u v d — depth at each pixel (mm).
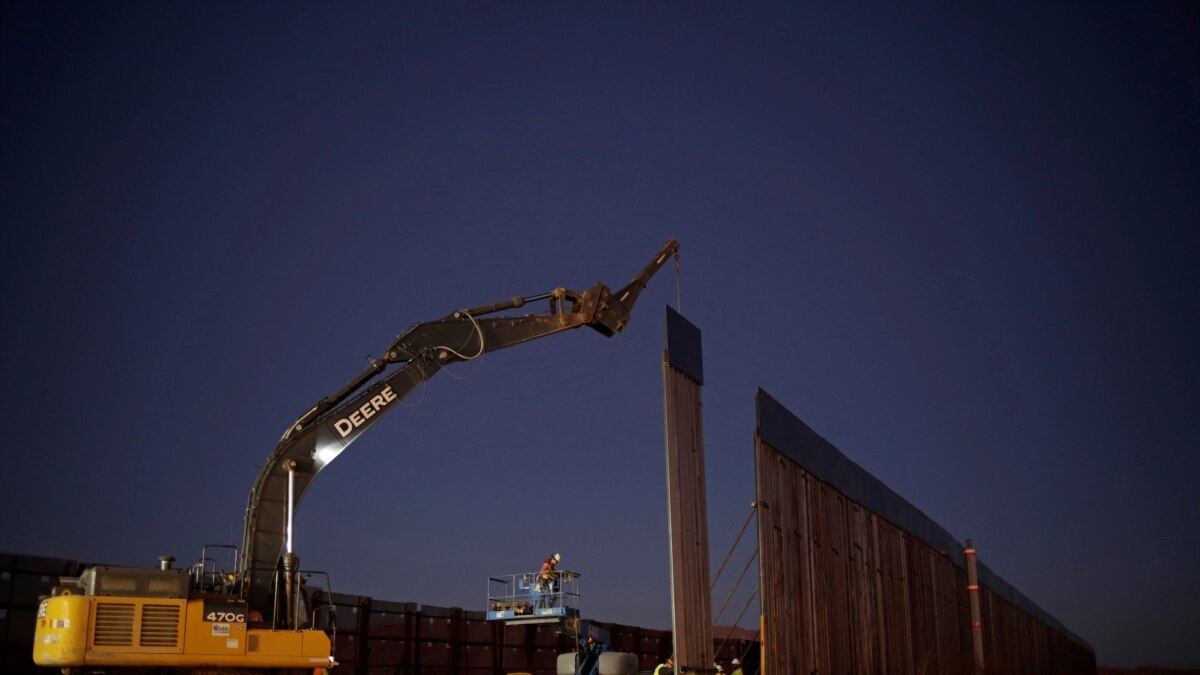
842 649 23203
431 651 30156
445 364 22172
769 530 19734
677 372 19047
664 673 19875
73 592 17109
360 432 21016
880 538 28594
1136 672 112062
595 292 23250
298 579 19422
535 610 24609
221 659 17312
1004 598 48094
